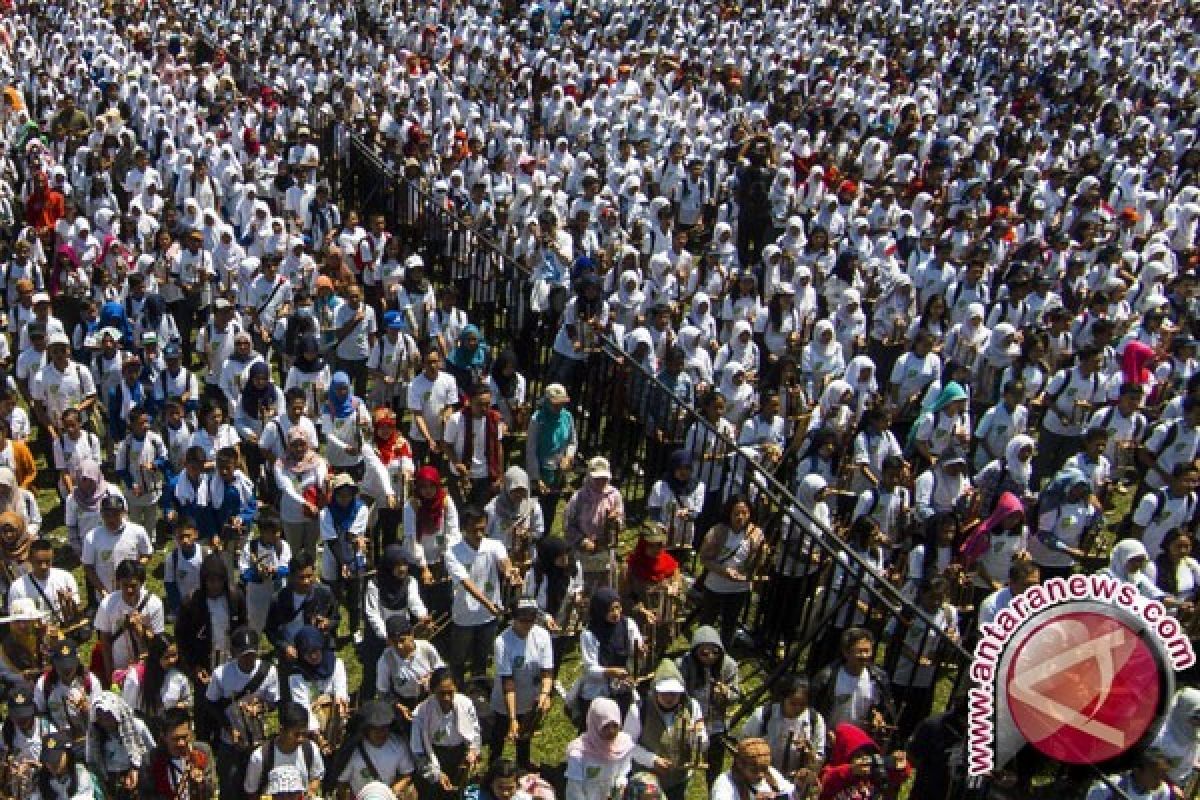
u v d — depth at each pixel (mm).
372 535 10875
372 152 18812
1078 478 10742
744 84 25422
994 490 10992
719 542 9727
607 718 7441
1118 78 25469
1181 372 14133
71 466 11094
